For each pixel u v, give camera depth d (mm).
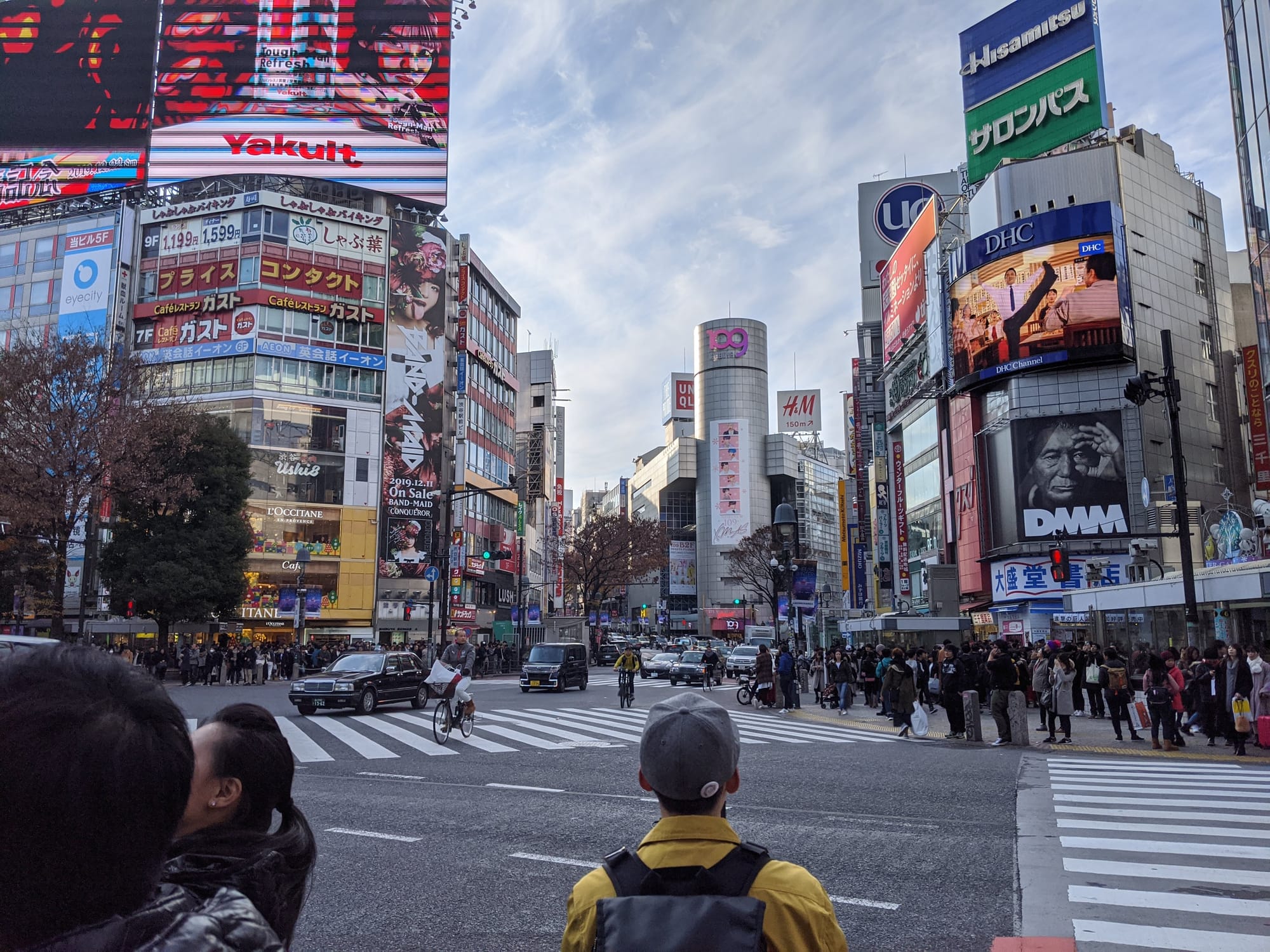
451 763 13398
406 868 6918
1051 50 42625
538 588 81250
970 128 45719
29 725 1091
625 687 24969
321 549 50844
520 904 5977
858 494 63281
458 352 57969
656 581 133000
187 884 2213
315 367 52469
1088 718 21062
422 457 54688
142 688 1262
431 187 56156
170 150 54438
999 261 40062
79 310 51844
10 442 28859
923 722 17234
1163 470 37938
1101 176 39812
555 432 97375
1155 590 22859
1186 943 5203
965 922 5680
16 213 55344
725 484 126875
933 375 47250
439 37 57562
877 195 69625
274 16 56094
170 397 38094
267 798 2486
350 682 21203
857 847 7746
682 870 1860
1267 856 7297
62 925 1116
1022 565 38562
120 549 37406
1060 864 7125
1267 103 24078
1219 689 15586
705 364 137125
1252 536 23797
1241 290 47000
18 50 55312
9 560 35562
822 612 54906
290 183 56812
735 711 24438
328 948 5117
